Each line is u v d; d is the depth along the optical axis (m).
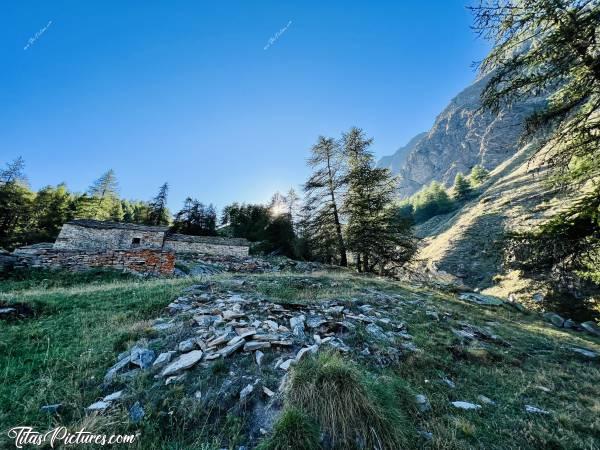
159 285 10.59
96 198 51.53
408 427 3.79
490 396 5.34
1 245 35.28
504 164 83.06
